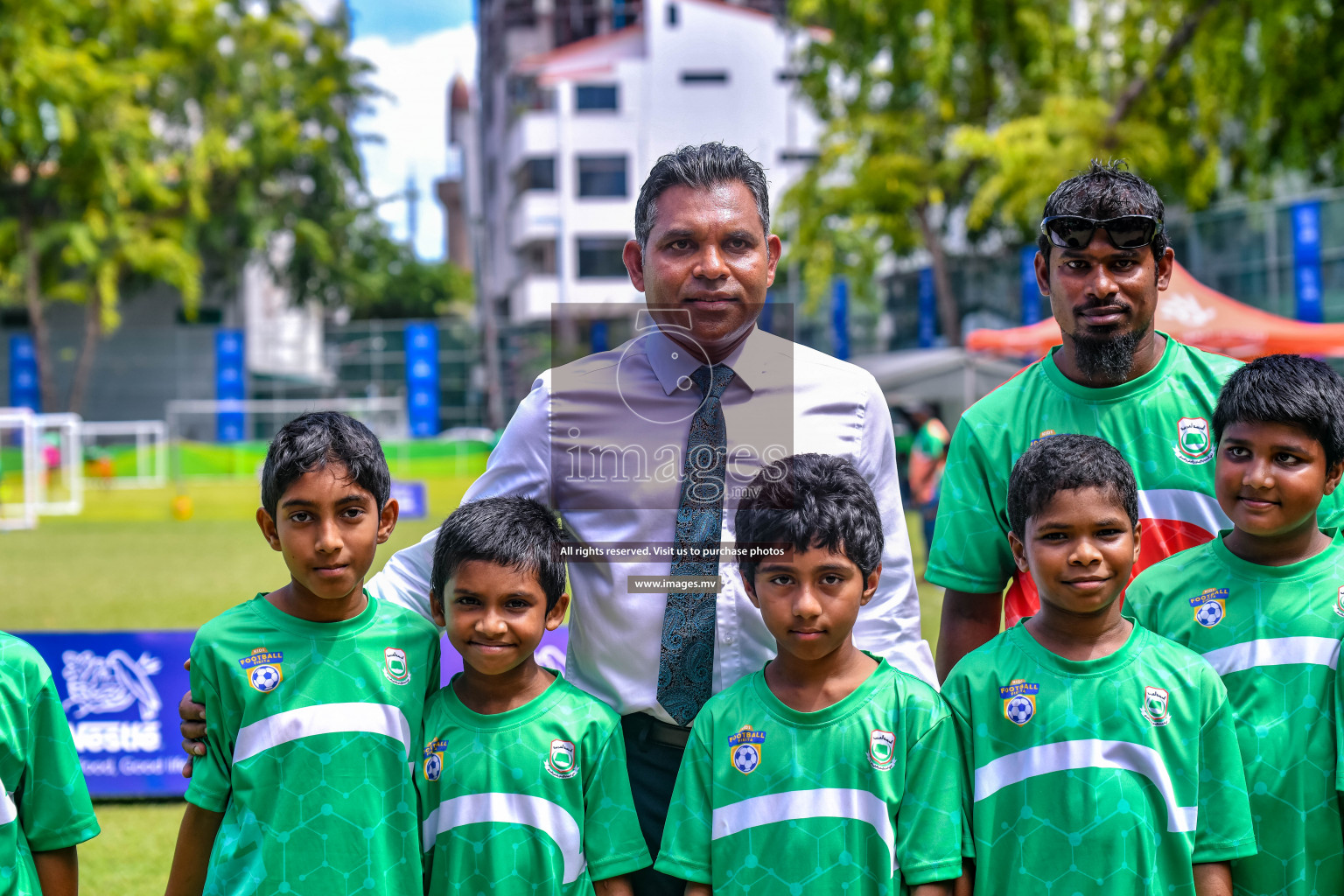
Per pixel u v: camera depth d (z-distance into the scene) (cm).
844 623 204
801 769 206
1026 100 1638
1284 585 217
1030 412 241
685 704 220
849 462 219
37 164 2514
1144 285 221
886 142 1823
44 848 220
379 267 3453
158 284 3344
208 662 214
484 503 215
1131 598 232
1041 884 201
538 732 213
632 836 214
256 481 2566
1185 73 1524
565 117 3194
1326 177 1639
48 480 2358
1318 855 210
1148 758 201
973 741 211
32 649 220
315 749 210
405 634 223
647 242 220
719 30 3291
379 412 2833
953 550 244
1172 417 231
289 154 3002
